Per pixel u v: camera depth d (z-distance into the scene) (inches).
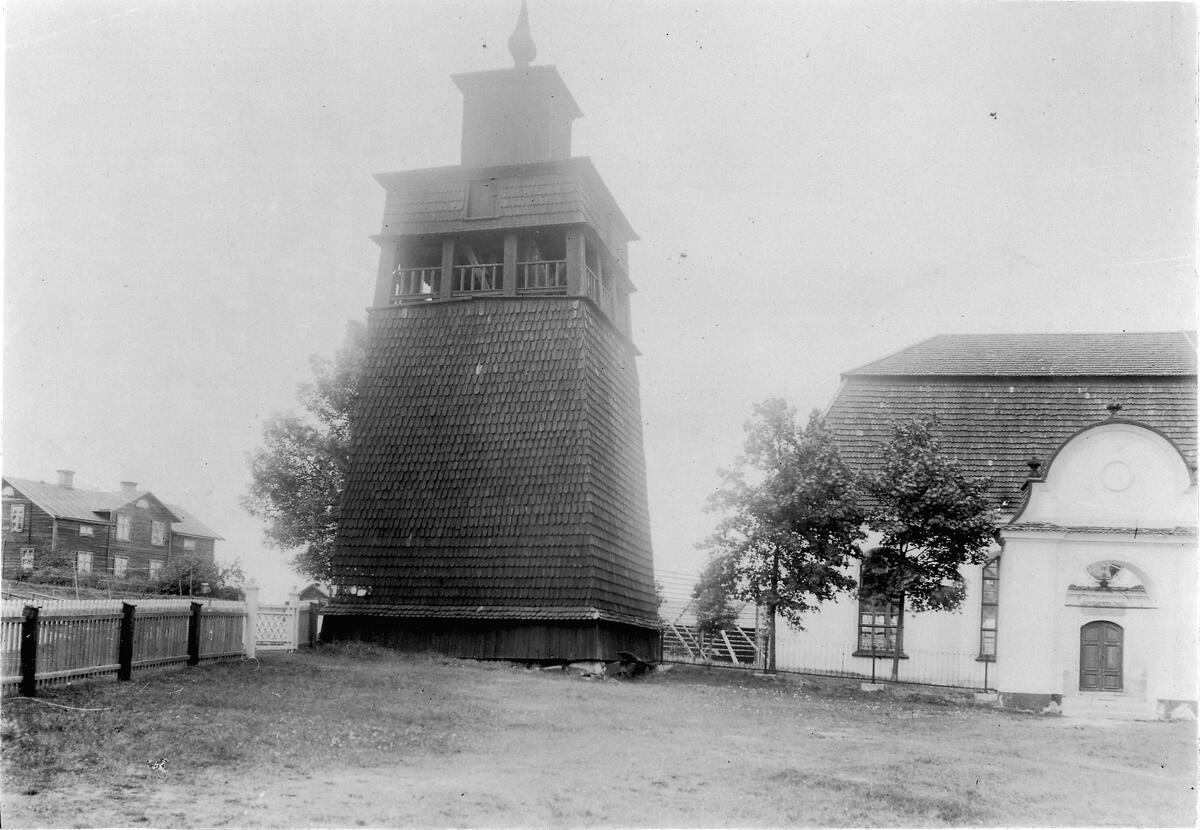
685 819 465.7
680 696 986.1
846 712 960.9
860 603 1336.1
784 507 1171.3
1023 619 1080.8
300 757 548.1
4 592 1102.4
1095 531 1075.9
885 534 1170.6
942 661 1299.2
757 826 461.7
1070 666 1183.6
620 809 477.1
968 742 786.2
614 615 1210.0
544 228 1277.1
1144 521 1075.9
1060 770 661.9
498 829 433.4
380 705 736.3
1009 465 1374.3
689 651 1619.1
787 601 1171.9
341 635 1201.4
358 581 1210.0
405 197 1327.5
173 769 499.8
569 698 888.3
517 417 1222.3
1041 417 1421.0
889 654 1310.3
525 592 1165.7
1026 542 1091.9
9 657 589.6
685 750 658.8
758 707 944.3
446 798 478.3
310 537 1609.3
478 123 1353.3
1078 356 1505.9
